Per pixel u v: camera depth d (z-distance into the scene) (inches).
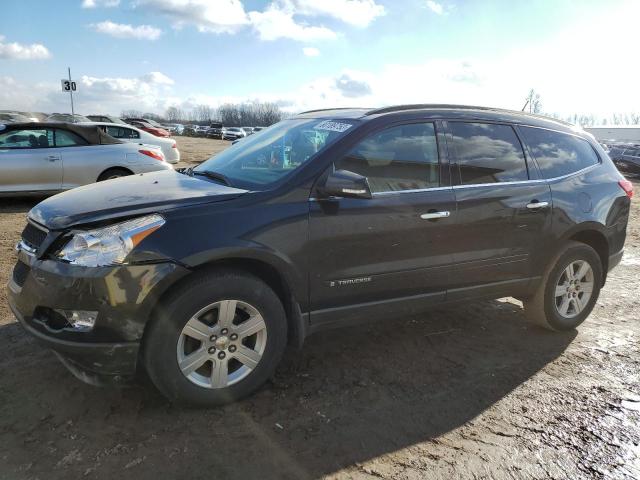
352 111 151.7
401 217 133.5
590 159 179.8
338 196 122.3
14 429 108.0
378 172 134.0
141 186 132.0
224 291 112.7
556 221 161.8
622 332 176.9
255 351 120.6
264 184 125.7
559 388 135.3
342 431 112.0
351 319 134.0
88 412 115.0
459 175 145.8
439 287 145.2
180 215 110.5
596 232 174.1
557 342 166.1
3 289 188.5
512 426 117.0
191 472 97.0
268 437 108.7
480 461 103.9
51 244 108.7
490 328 175.3
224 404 119.3
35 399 119.3
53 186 341.1
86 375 109.7
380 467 100.8
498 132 157.9
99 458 100.0
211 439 107.2
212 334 114.0
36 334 107.7
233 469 98.3
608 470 102.8
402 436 111.3
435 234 139.6
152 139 516.4
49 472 95.5
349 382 133.6
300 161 130.0
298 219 120.8
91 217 108.0
